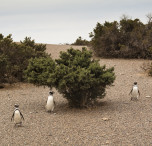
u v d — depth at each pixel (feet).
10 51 58.70
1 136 27.96
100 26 86.07
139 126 29.84
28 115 35.24
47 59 40.24
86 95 37.76
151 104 38.91
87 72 35.22
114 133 28.02
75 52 41.01
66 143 25.89
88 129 29.50
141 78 57.93
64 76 34.71
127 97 43.83
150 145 24.77
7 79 57.11
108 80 36.19
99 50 81.41
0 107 39.40
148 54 76.84
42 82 36.42
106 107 38.24
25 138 27.32
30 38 71.00
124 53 77.97
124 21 82.28
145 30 81.97
